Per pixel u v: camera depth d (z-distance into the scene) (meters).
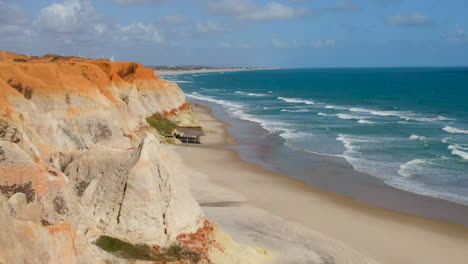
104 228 20.31
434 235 29.02
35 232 14.26
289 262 23.36
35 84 37.59
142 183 20.84
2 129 21.77
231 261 21.27
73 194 19.33
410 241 27.97
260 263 22.27
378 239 28.05
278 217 30.97
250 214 31.11
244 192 36.97
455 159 49.62
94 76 48.66
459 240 28.34
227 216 30.11
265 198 35.56
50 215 17.73
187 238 21.25
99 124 39.53
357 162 48.62
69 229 15.69
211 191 36.66
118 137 41.44
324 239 27.25
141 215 20.62
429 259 25.58
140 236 20.36
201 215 23.22
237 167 45.97
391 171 44.84
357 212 33.03
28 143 21.61
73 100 38.56
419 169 45.47
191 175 41.41
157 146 23.09
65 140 33.69
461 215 32.75
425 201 35.84
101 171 21.91
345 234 28.58
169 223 21.12
